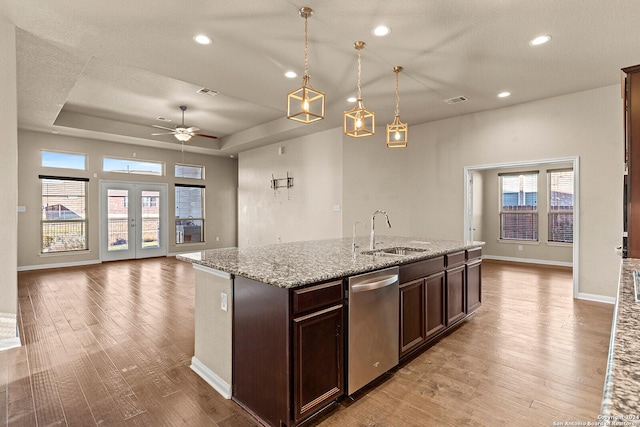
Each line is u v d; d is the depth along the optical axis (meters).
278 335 1.85
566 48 3.31
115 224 7.80
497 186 8.02
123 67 4.32
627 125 2.31
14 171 3.00
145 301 4.35
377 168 6.39
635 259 2.25
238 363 2.14
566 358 2.70
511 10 2.68
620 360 0.73
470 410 2.03
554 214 7.20
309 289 1.88
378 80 4.15
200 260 2.46
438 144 6.01
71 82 4.29
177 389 2.29
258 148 8.31
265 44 3.27
